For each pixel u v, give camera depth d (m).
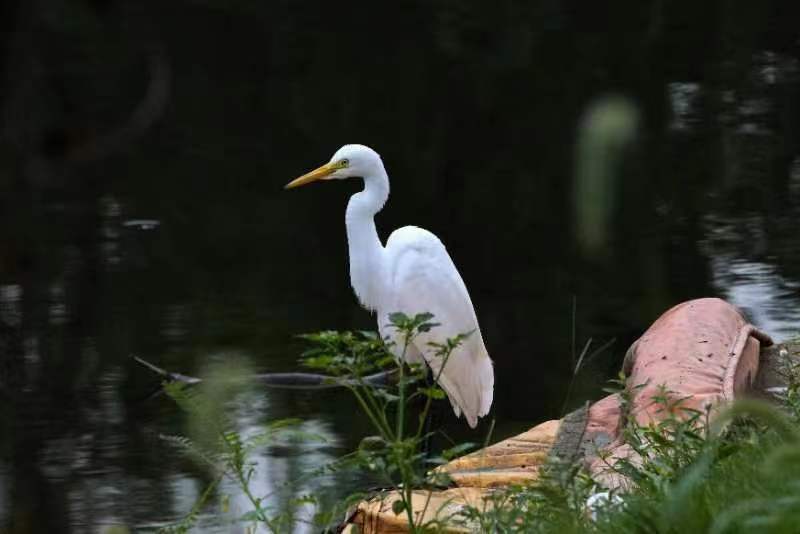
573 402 10.55
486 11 30.66
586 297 13.71
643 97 23.16
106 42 23.48
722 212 16.61
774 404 7.85
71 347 12.75
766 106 22.12
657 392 7.12
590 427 7.97
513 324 12.93
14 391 11.49
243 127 23.27
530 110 23.22
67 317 13.77
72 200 18.70
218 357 12.02
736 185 17.73
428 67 26.50
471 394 9.20
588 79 24.84
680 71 24.95
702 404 7.19
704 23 28.78
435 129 22.41
